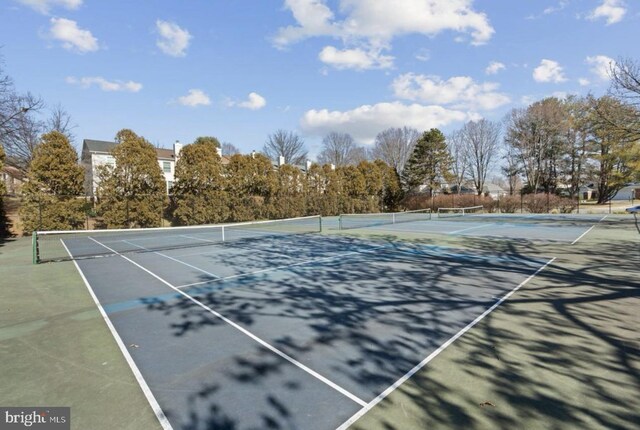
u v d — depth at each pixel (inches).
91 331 190.2
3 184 725.3
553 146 1620.3
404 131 2260.1
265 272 333.7
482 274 316.2
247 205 1042.7
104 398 124.1
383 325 193.3
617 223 823.7
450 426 106.0
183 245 548.1
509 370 140.4
